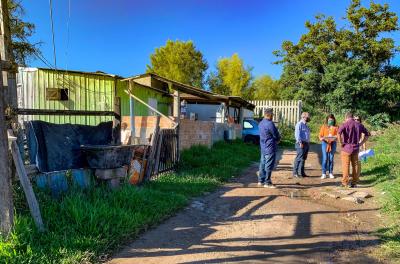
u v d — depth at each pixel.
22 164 4.35
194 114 21.64
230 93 50.81
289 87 33.88
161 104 18.39
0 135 3.95
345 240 4.88
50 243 4.07
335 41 31.73
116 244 4.48
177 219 5.66
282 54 34.50
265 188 8.19
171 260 4.14
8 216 3.99
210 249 4.49
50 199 5.04
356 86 26.27
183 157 10.61
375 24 31.25
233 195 7.42
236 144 16.59
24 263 3.63
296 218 5.88
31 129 5.44
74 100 13.85
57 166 5.71
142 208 5.62
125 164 6.33
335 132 9.55
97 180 6.03
